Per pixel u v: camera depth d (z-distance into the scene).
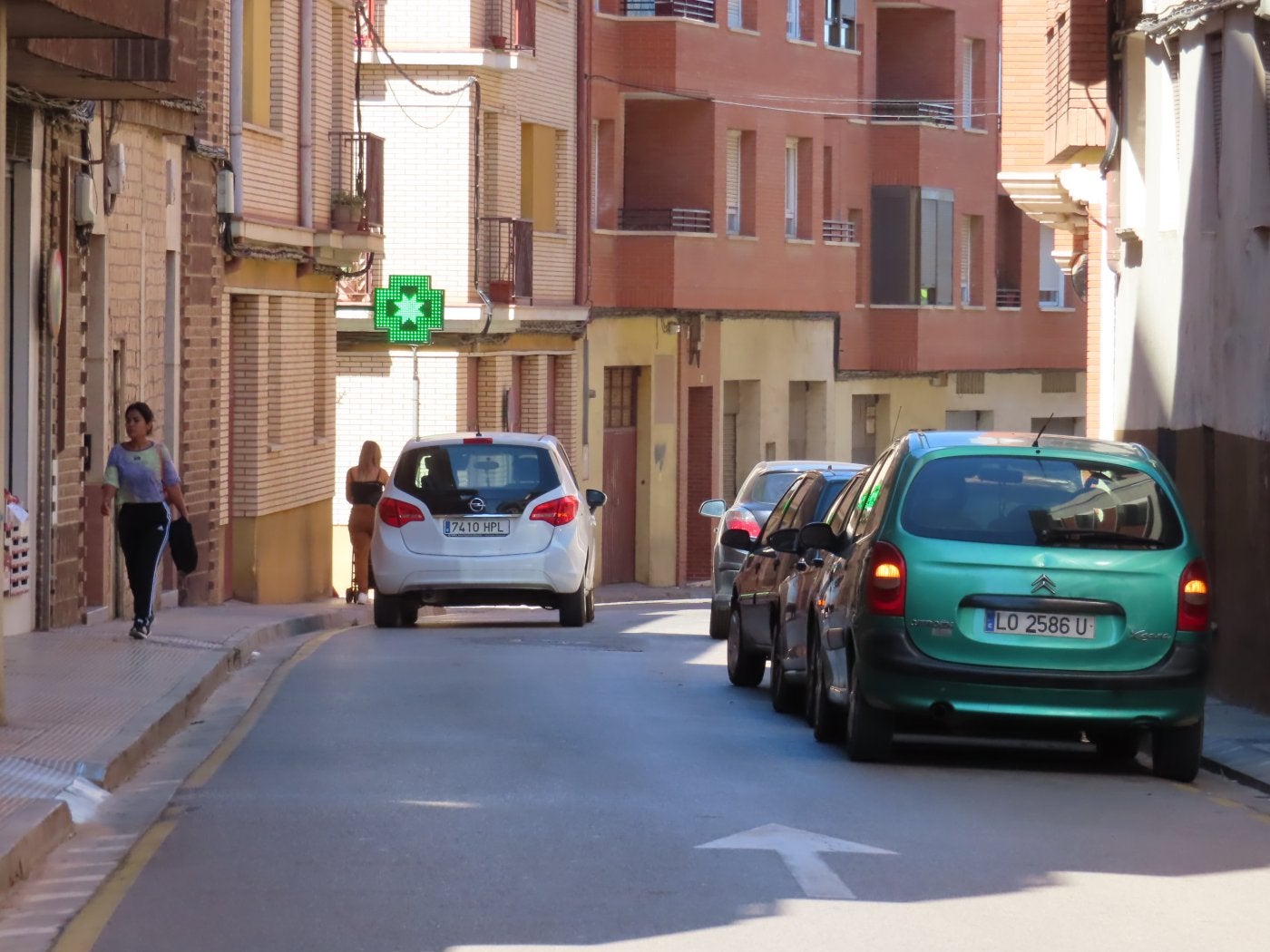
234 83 35.88
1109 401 32.78
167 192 32.44
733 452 62.91
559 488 32.59
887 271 67.50
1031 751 18.39
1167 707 16.06
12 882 11.56
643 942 10.13
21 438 25.11
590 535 34.38
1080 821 14.09
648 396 58.81
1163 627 16.09
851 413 67.88
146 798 14.64
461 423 50.44
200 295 34.31
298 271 40.66
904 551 16.22
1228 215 24.30
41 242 25.41
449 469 32.44
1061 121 32.44
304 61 40.56
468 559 32.09
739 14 59.28
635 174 58.09
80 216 26.77
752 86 59.22
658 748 17.41
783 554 21.66
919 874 11.95
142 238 30.69
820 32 62.56
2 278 17.00
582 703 21.08
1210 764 17.31
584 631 32.31
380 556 32.28
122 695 19.33
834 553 18.38
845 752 17.38
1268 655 21.59
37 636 24.69
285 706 20.50
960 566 16.11
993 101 71.31
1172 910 11.20
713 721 19.69
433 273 50.06
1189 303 26.45
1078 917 10.95
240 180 35.97
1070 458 16.64
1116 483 16.48
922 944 10.23
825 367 65.81
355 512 40.84
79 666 21.58
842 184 64.88
